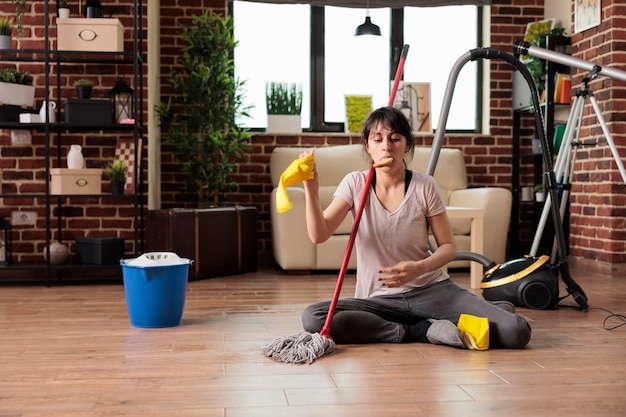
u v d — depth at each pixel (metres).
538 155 5.56
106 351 2.63
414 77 6.13
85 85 4.58
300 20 6.06
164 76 5.68
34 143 4.76
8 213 4.77
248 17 6.00
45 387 2.13
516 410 1.90
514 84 5.93
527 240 6.01
